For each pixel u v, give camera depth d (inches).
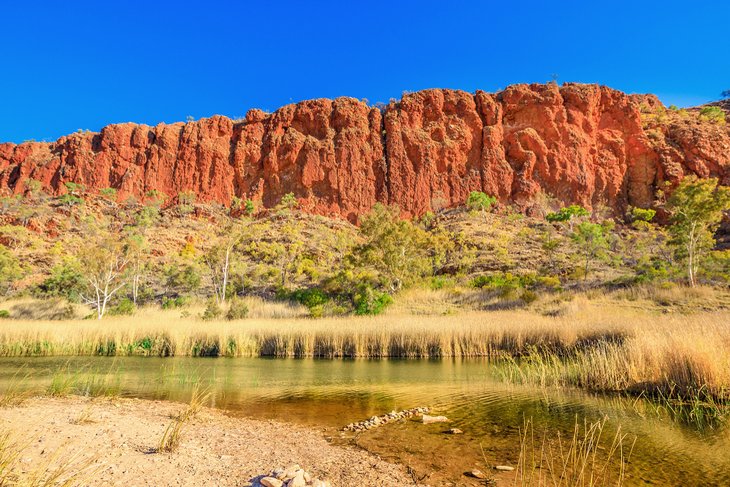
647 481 181.2
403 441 241.1
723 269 1301.7
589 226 1710.1
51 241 2472.9
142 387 431.8
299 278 1818.4
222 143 3526.1
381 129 3489.2
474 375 492.4
